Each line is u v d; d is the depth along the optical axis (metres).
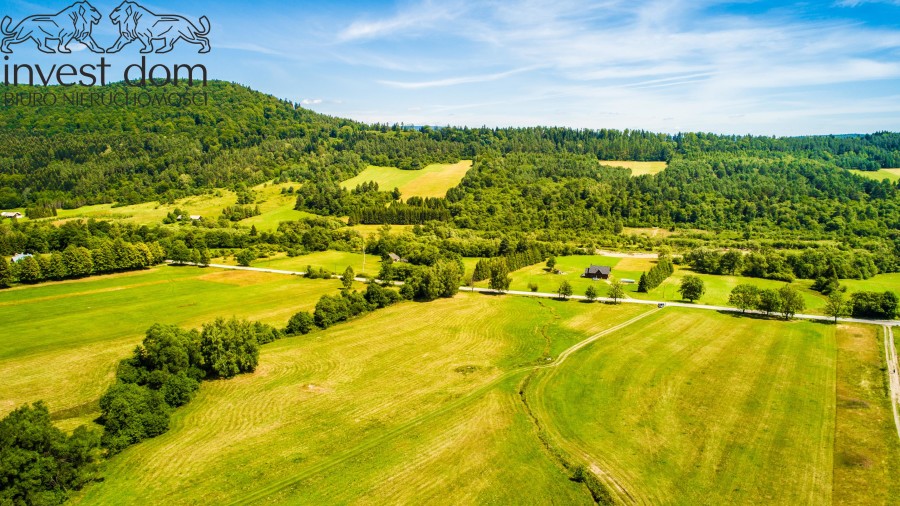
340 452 51.88
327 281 126.19
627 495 45.75
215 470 48.28
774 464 50.44
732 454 52.16
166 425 55.03
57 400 61.16
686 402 63.53
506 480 47.88
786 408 61.88
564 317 100.44
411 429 56.69
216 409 60.38
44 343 79.12
